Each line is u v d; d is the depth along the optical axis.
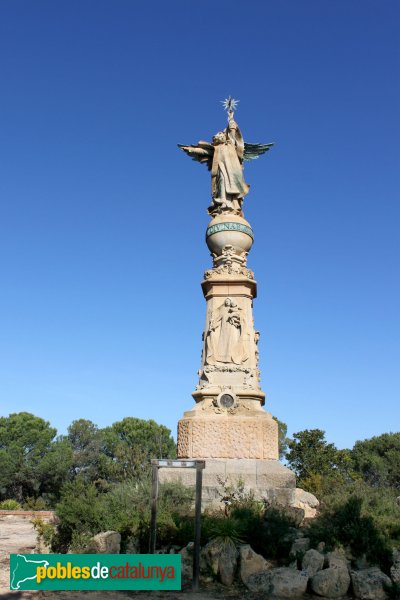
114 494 14.95
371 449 61.88
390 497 16.33
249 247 21.11
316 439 39.88
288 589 10.54
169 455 64.25
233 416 17.98
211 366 19.11
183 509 14.55
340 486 20.12
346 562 11.29
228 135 22.33
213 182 22.03
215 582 11.41
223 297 20.03
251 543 12.35
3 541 17.84
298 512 14.51
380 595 10.24
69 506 13.67
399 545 11.98
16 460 59.31
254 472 16.86
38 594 10.72
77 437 66.44
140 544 12.78
